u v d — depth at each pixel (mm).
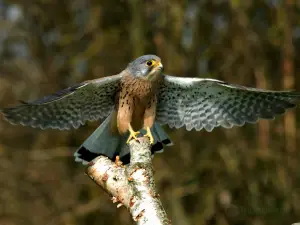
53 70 15141
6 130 15000
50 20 14820
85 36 14406
